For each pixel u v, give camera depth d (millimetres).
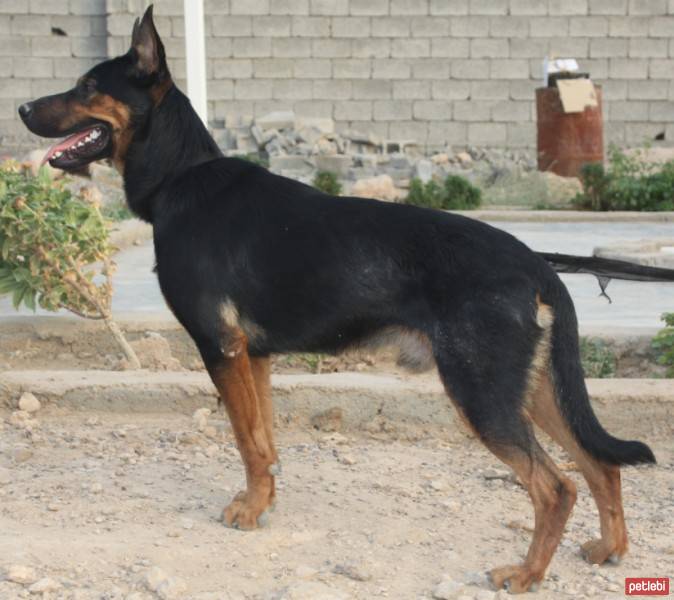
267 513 4980
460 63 23109
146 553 4598
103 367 7559
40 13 23281
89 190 7648
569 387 4430
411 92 23203
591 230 14969
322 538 4891
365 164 20734
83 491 5383
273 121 22406
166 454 6004
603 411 6371
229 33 23094
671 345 7336
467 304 4371
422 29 23031
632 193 17078
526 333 4359
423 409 6445
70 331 7852
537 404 4625
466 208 17203
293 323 4762
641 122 23141
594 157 19562
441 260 4465
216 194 4926
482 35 23016
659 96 23047
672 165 18094
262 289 4762
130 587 4285
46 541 4676
